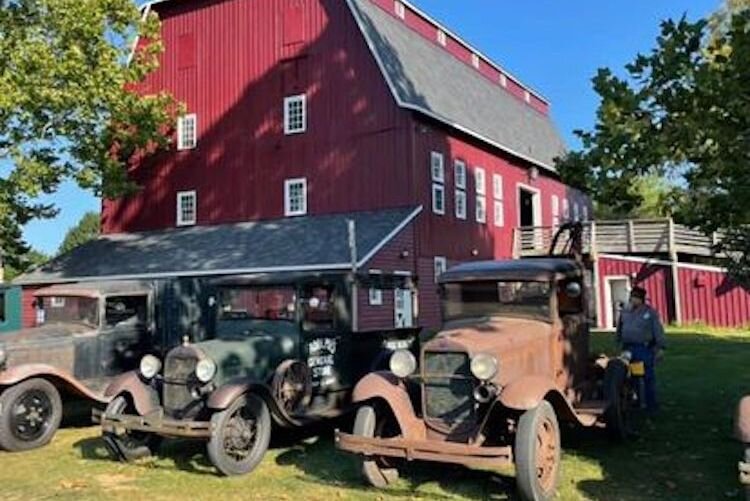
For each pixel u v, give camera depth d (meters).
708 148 7.30
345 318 9.86
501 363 6.91
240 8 28.16
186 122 29.02
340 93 25.80
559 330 8.02
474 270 8.41
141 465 8.50
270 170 27.06
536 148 36.28
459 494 6.90
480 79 35.56
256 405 8.16
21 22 22.14
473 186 29.09
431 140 26.02
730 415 10.02
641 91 7.24
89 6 22.47
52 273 26.69
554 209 37.91
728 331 24.27
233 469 7.80
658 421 9.77
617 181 7.52
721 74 6.77
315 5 26.58
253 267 22.33
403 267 23.39
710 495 6.59
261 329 9.47
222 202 28.03
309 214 26.08
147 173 29.83
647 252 28.30
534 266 8.21
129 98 24.64
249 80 27.75
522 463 6.33
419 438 6.97
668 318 27.55
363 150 25.25
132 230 30.08
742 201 7.11
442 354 7.02
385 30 27.11
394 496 6.90
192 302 11.07
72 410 12.79
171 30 29.50
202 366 8.05
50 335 10.77
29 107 21.27
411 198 24.38
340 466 8.16
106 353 11.34
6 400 9.48
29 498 7.18
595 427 9.13
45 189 23.41
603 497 6.62
